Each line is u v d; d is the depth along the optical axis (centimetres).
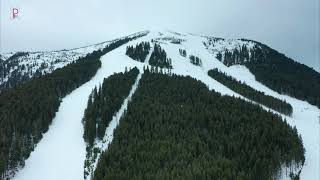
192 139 10975
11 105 12462
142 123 11719
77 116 12519
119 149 10075
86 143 10894
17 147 9925
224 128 12256
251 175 9900
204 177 8912
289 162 11250
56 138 11219
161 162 9656
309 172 11506
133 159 9662
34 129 11100
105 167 9212
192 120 12319
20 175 9488
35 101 12600
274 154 11156
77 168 9781
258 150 11300
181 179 8600
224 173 9325
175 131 11288
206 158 10094
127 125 11294
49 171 9669
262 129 12644
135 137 10794
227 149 11038
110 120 12119
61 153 10450
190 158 9881
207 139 11200
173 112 12519
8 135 10575
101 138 11075
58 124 12038
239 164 10431
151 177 8706
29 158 10112
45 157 10244
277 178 10750
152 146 10225
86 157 10250
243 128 12356
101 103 12556
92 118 11750
